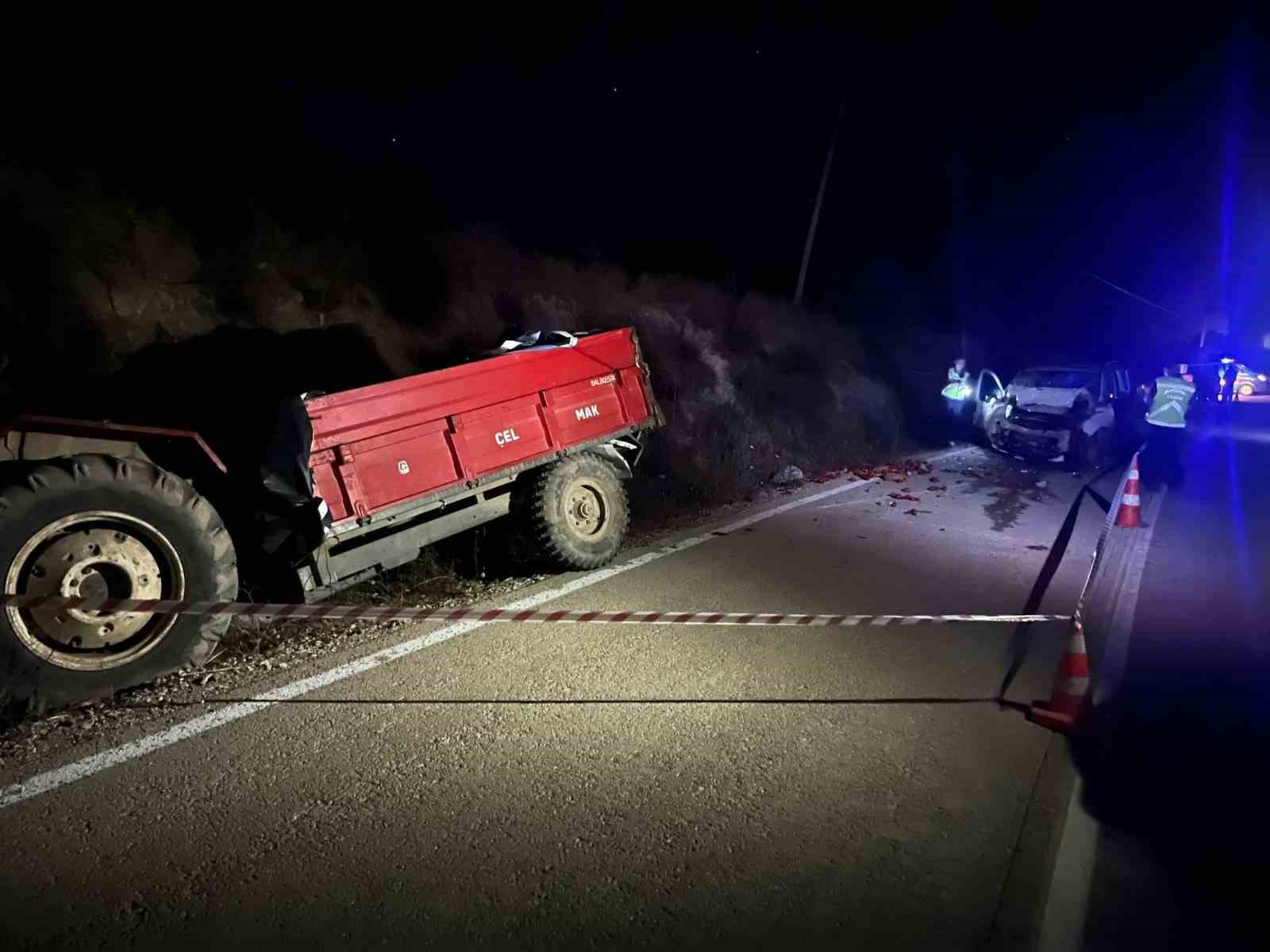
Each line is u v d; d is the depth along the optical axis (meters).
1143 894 3.39
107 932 2.94
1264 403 26.09
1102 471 13.52
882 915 3.10
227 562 5.11
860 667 5.32
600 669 5.16
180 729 4.32
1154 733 4.74
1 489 4.33
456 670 5.11
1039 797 3.91
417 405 5.99
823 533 8.82
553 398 7.00
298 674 4.98
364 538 5.93
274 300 9.53
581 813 3.68
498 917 3.04
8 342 7.18
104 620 4.68
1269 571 7.91
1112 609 6.77
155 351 8.25
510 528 6.97
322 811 3.66
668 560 7.59
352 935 2.95
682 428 12.13
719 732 4.42
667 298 16.08
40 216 7.91
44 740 4.18
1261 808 4.03
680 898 3.16
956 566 7.80
